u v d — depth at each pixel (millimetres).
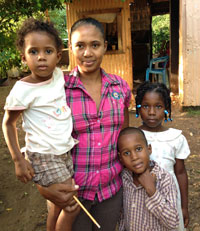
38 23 1705
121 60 7746
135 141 1858
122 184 2043
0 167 4594
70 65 7875
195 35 6586
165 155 2068
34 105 1702
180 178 2172
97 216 1970
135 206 1951
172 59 8109
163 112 2096
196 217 3131
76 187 1712
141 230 1954
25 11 5812
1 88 10320
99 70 1953
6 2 5820
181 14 6582
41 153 1703
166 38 15742
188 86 6852
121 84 2018
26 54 1704
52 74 1815
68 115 1768
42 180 1717
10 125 1730
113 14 7504
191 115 6691
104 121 1835
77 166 1837
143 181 1869
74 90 1844
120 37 7605
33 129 1711
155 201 1813
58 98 1752
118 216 2029
